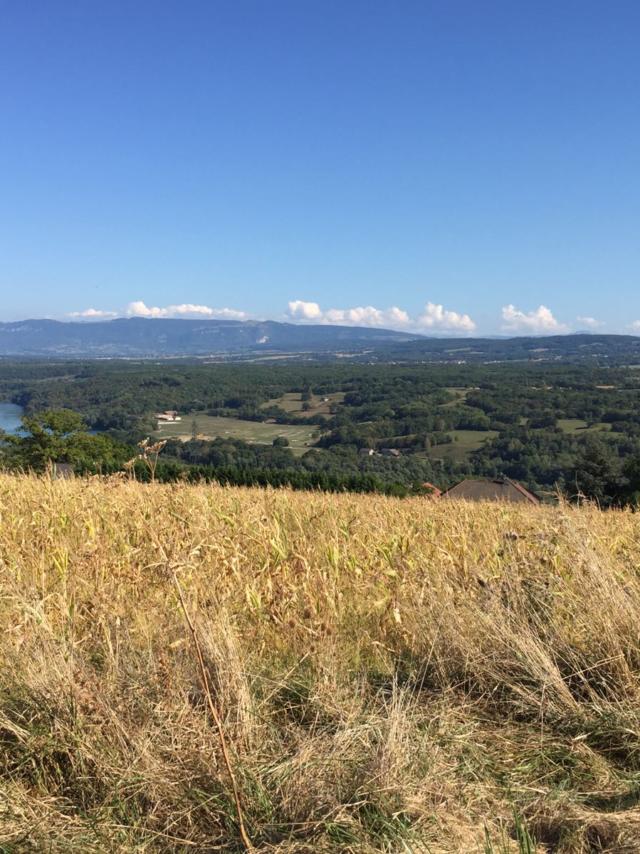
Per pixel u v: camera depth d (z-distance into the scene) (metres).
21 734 2.84
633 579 4.32
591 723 3.09
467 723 3.16
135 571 4.61
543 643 3.72
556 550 4.63
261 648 3.89
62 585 4.38
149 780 2.62
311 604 4.32
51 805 2.57
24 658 3.30
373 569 5.30
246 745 2.86
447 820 2.47
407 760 2.72
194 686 3.24
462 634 3.82
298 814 2.53
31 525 6.20
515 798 2.64
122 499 6.95
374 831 2.42
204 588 4.38
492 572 4.81
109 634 3.71
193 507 6.46
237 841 2.41
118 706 2.95
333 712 3.17
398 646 4.04
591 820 2.45
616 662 3.44
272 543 5.18
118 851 2.35
